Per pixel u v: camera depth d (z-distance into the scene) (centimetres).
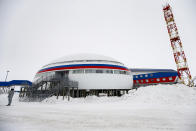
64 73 2984
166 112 850
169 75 3491
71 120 566
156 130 425
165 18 4397
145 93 2097
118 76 3014
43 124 482
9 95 1187
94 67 2909
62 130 409
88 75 2830
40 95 2061
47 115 686
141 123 523
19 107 1062
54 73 3014
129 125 489
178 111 898
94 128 441
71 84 2414
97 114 751
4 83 3353
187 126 475
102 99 2364
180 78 3559
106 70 2952
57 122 521
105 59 3241
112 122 537
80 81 2786
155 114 761
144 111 900
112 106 1286
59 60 3303
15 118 579
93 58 3175
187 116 692
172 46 4056
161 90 2019
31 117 615
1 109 882
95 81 2802
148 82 3853
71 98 2166
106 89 2825
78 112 830
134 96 2170
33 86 2286
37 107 1111
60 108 1064
